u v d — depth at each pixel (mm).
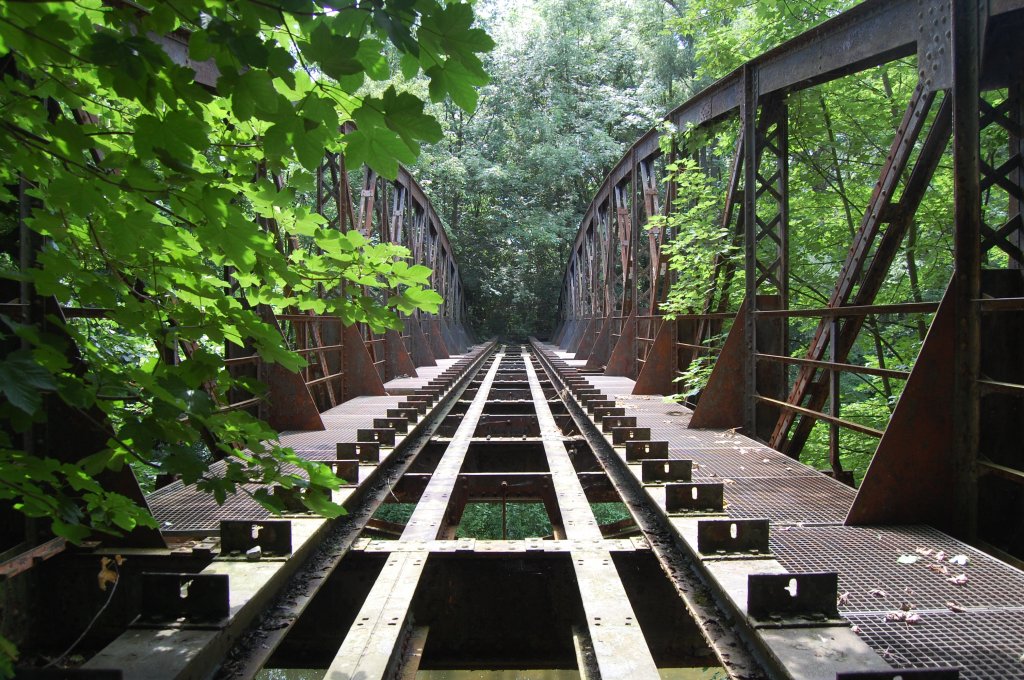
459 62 1704
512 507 11641
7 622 3221
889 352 11945
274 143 1815
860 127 10172
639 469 4953
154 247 2072
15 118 2023
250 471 2455
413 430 6836
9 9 1438
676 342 10992
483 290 42312
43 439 3537
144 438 2061
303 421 7430
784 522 4039
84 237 2254
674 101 30531
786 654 2217
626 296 16469
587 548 3572
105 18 1734
